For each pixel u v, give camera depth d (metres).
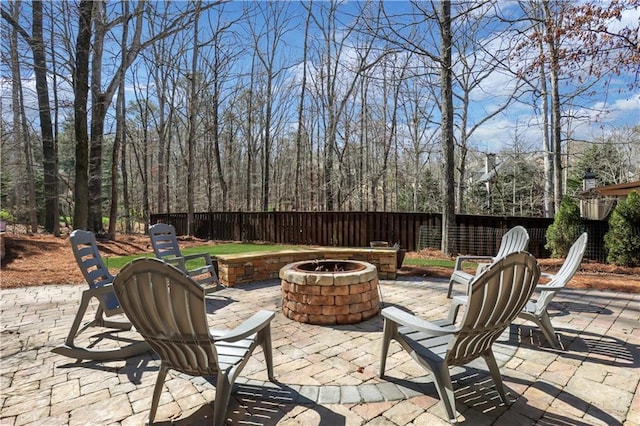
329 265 4.55
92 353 2.88
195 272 4.84
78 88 8.71
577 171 22.56
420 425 2.00
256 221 12.79
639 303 4.51
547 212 12.89
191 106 14.81
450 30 8.57
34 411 2.17
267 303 4.60
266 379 2.56
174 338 1.96
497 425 2.00
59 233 12.52
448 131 8.81
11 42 8.97
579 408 2.16
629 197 7.59
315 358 2.93
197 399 2.30
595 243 8.20
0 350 3.10
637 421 2.02
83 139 8.83
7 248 8.66
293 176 26.06
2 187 16.72
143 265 1.82
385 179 21.06
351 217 11.00
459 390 2.39
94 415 2.12
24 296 5.00
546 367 2.72
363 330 3.63
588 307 4.33
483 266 4.34
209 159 21.75
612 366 2.73
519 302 2.16
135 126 23.19
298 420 2.07
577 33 6.32
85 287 5.58
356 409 2.17
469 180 24.25
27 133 13.58
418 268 6.86
